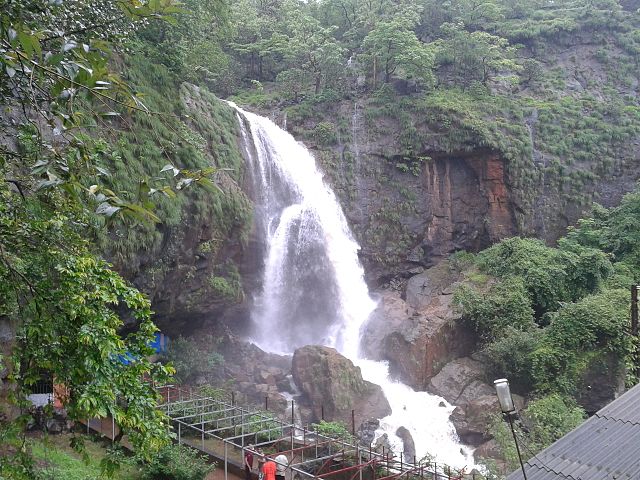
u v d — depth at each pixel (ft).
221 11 102.73
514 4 173.88
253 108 138.00
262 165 106.83
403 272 122.21
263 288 100.37
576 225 126.41
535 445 68.28
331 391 82.38
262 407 79.71
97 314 24.27
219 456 62.90
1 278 25.50
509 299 98.94
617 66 153.89
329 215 117.91
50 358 24.35
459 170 125.49
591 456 28.68
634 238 114.93
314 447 66.49
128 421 23.68
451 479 59.82
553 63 154.71
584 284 106.93
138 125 75.72
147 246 72.23
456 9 164.96
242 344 93.61
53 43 27.50
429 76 132.05
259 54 156.25
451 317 98.53
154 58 87.86
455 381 91.61
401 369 95.20
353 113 129.90
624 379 85.35
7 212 26.53
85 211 29.66
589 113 138.41
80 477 46.19
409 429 82.58
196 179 20.27
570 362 87.25
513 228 123.85
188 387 82.02
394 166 125.70
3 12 23.00
